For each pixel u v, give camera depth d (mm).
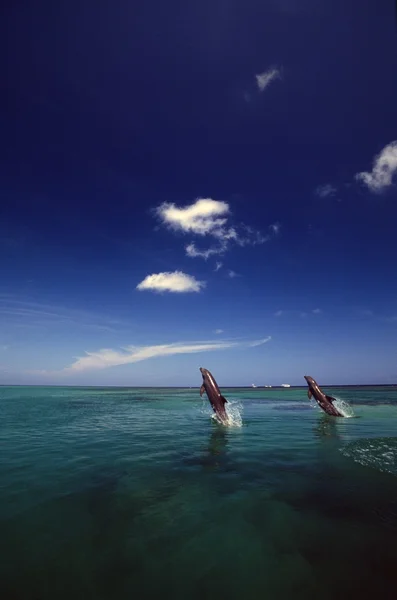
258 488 6809
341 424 16500
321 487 6852
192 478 7484
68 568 4121
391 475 7680
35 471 8086
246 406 29438
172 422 17891
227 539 4812
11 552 4449
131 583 3855
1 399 42719
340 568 4141
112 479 7426
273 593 3705
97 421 18469
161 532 5000
